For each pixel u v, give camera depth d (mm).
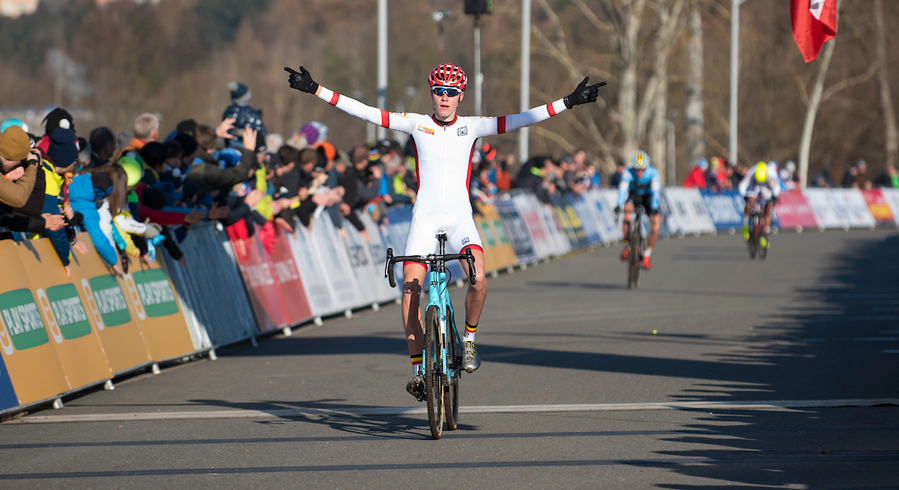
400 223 25312
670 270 29625
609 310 20328
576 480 8070
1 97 90125
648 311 20047
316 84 9906
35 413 11344
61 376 11734
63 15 123312
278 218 18625
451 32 92688
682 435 9570
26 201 11398
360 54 110750
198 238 16047
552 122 76625
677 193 50438
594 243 40812
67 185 12992
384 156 24484
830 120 87500
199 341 15195
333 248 20781
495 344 15969
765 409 10695
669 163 90125
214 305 15938
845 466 8312
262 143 17078
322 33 121750
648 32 61594
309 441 9633
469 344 10125
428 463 8703
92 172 13320
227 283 16516
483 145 29062
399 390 12375
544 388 12172
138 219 14633
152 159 14797
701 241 44406
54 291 12094
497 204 31219
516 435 9727
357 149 21891
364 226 22266
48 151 12352
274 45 123000
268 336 17859
